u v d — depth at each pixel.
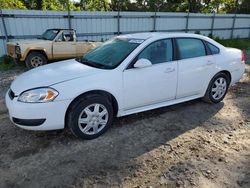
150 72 4.20
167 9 29.97
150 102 4.38
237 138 3.99
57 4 25.67
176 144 3.77
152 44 4.29
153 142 3.82
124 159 3.38
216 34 19.91
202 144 3.78
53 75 3.81
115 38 4.95
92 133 3.86
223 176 3.04
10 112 3.62
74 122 3.66
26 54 9.13
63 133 4.05
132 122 4.46
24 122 3.50
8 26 11.24
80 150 3.59
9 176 3.03
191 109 5.09
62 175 3.05
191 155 3.48
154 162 3.32
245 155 3.50
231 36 21.08
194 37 4.88
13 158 3.39
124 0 29.53
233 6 30.69
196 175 3.06
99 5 28.09
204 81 5.00
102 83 3.78
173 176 3.04
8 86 7.08
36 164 3.26
